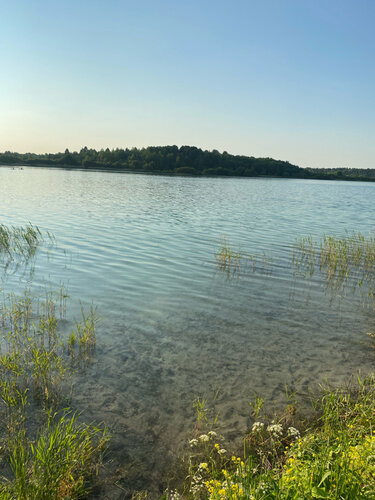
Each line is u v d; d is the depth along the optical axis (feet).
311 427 21.50
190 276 50.21
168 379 25.95
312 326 35.58
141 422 21.66
